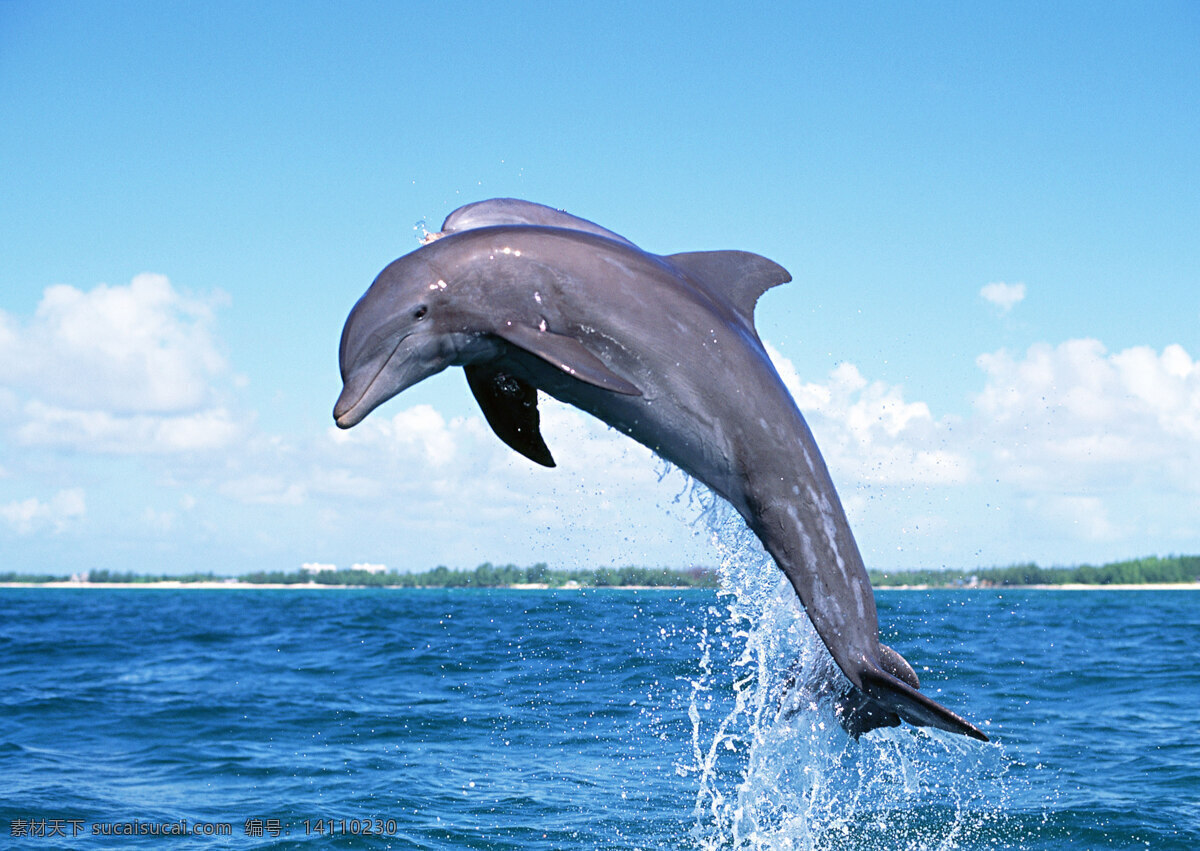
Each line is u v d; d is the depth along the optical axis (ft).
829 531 18.74
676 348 17.21
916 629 79.36
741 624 24.02
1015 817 26.48
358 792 29.30
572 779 30.55
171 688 50.60
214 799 28.73
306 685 50.85
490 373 17.31
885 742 33.37
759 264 20.07
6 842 24.67
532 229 16.96
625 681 48.24
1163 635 79.87
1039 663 56.49
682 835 25.09
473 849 24.09
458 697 45.01
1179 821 25.99
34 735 38.47
